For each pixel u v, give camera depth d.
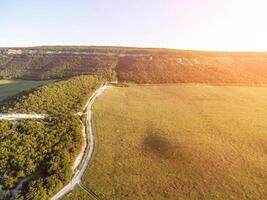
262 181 32.12
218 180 32.22
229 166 35.38
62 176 30.55
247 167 35.22
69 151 35.84
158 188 30.48
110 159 36.56
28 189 27.72
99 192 29.48
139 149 39.69
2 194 27.56
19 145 34.94
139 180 31.94
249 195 29.45
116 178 32.22
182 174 33.41
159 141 42.44
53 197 28.25
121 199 28.48
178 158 37.22
